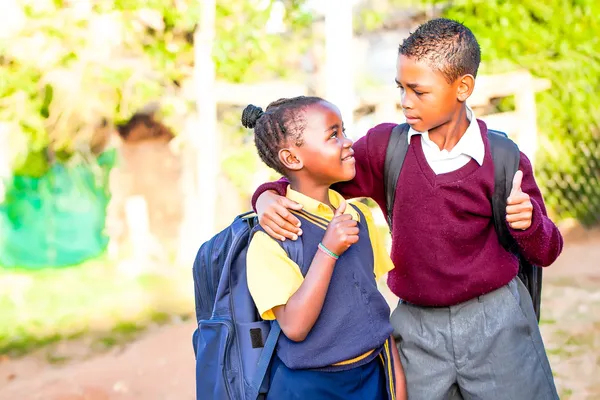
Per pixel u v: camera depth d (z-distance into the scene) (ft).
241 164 27.99
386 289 21.06
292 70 28.19
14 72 25.14
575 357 14.93
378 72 30.04
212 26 25.04
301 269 6.94
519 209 6.90
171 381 15.33
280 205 7.00
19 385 15.84
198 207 27.32
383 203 8.06
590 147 29.96
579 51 29.63
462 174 7.44
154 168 29.01
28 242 29.30
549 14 29.27
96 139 28.78
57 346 18.53
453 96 7.23
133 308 21.74
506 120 27.61
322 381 6.91
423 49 7.10
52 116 25.91
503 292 7.63
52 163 29.27
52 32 24.35
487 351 7.57
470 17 29.32
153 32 25.63
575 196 30.27
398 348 7.98
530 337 7.71
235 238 7.29
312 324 6.65
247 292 7.14
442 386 7.73
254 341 7.05
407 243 7.67
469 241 7.50
